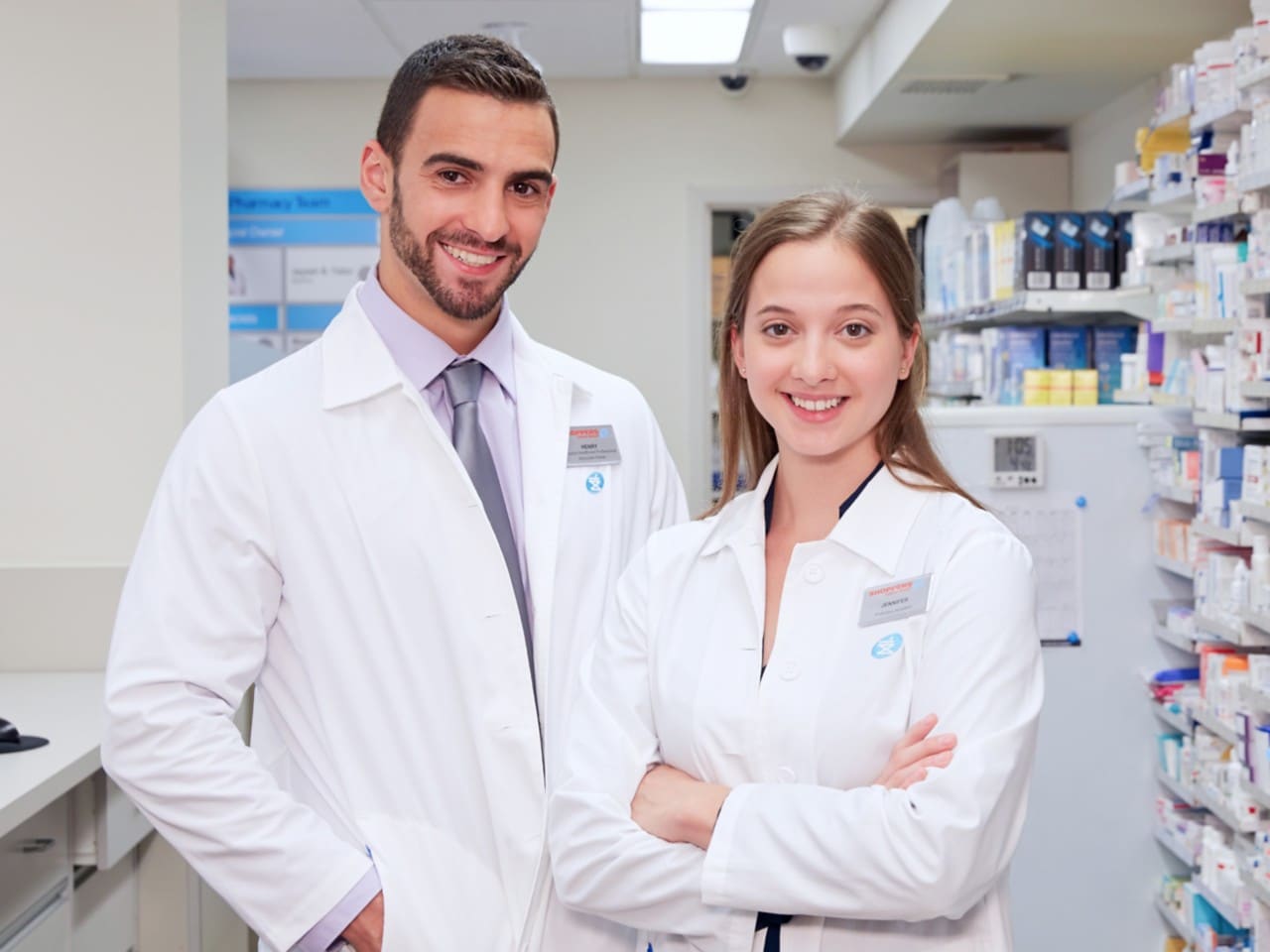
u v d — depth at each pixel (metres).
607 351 6.42
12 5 2.77
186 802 1.49
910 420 1.40
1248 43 2.64
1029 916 3.32
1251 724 2.59
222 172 3.09
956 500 1.37
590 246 6.39
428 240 1.53
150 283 2.80
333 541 1.57
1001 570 1.28
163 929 2.54
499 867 1.56
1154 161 3.56
